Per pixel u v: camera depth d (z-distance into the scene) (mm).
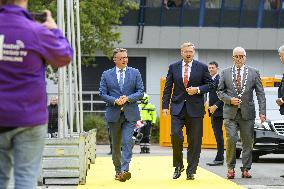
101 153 28672
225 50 56094
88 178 15703
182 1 54312
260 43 55625
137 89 14867
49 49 5566
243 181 14836
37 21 5820
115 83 14859
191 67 14688
